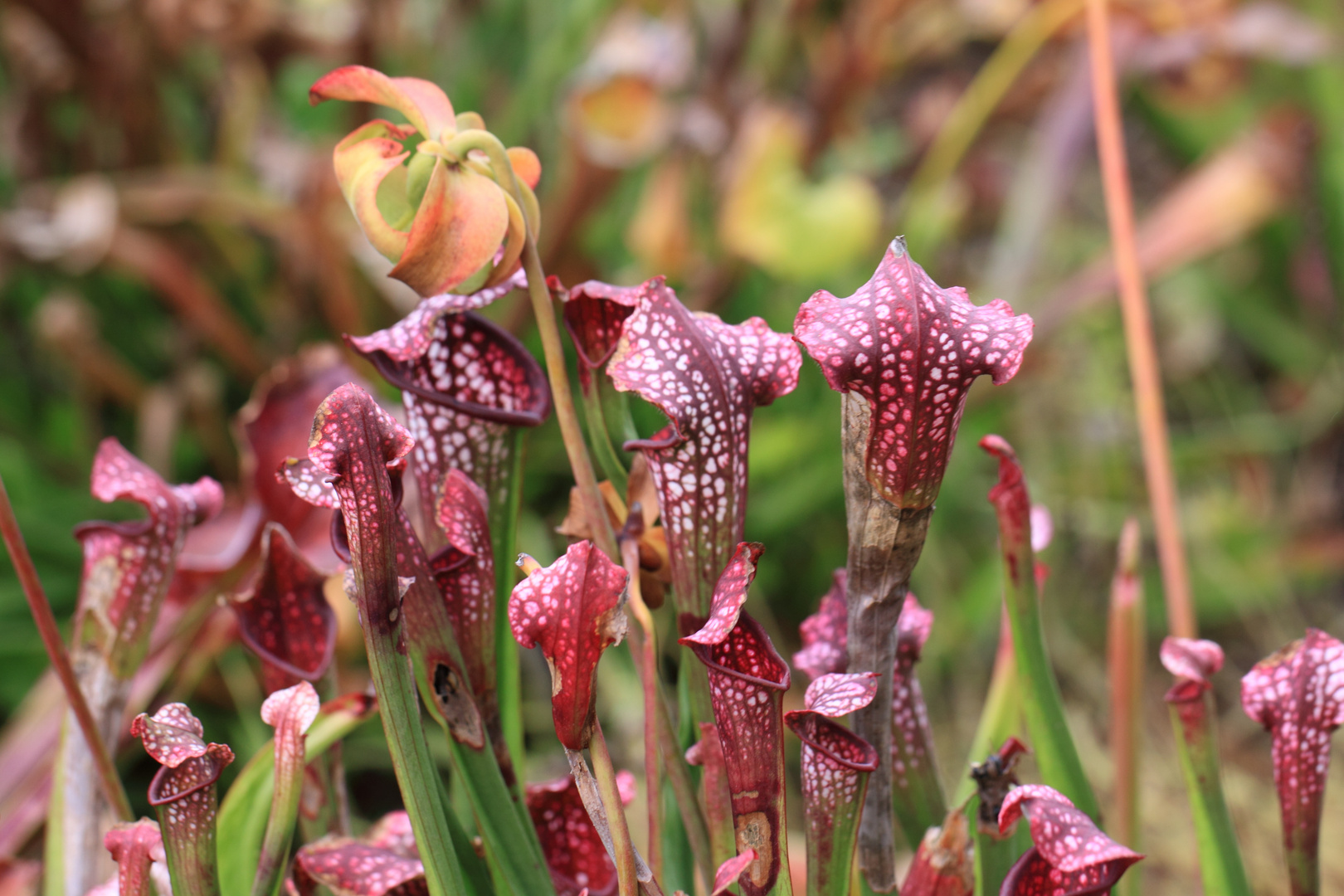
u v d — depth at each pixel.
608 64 2.85
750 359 1.25
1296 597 3.78
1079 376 4.24
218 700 2.73
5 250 2.86
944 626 3.41
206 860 1.23
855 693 1.21
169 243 3.29
